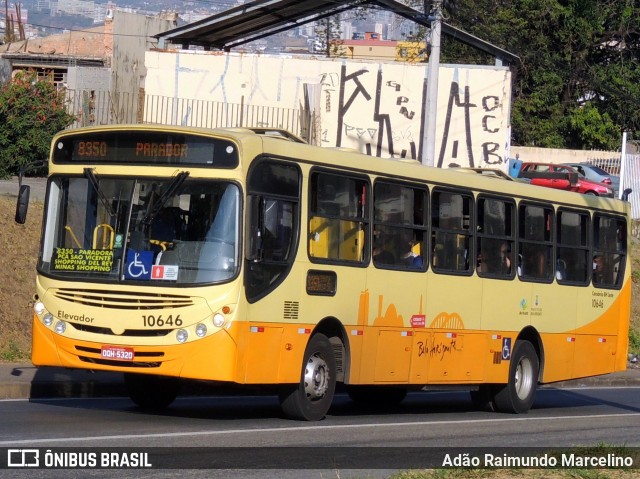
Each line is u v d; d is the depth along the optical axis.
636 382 26.47
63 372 16.84
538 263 18.41
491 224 17.23
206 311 12.09
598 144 57.31
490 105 37.19
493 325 17.23
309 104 37.25
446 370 16.19
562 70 40.53
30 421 12.28
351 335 14.20
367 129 37.81
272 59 38.19
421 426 14.48
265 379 12.69
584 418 17.61
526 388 18.09
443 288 16.05
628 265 21.05
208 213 12.34
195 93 38.66
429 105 25.94
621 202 20.89
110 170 12.70
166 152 12.57
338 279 13.92
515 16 55.75
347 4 38.00
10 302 19.50
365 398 18.14
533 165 43.81
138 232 12.43
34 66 49.38
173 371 12.11
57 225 12.90
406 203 15.35
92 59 49.81
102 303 12.40
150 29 52.62
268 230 12.76
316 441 11.95
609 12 56.72
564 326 19.06
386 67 37.75
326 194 13.78
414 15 37.38
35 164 13.75
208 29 39.88
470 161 37.22
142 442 10.95
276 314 12.83
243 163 12.38
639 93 56.72
